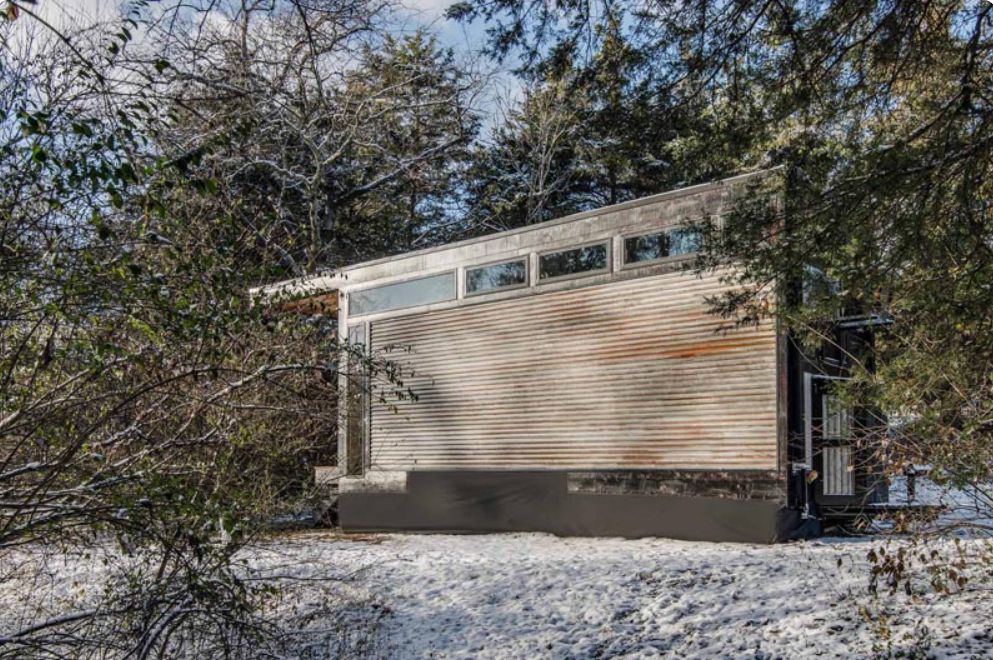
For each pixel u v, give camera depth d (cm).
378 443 1456
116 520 516
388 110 2342
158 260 510
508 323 1312
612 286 1195
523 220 2855
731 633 687
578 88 657
